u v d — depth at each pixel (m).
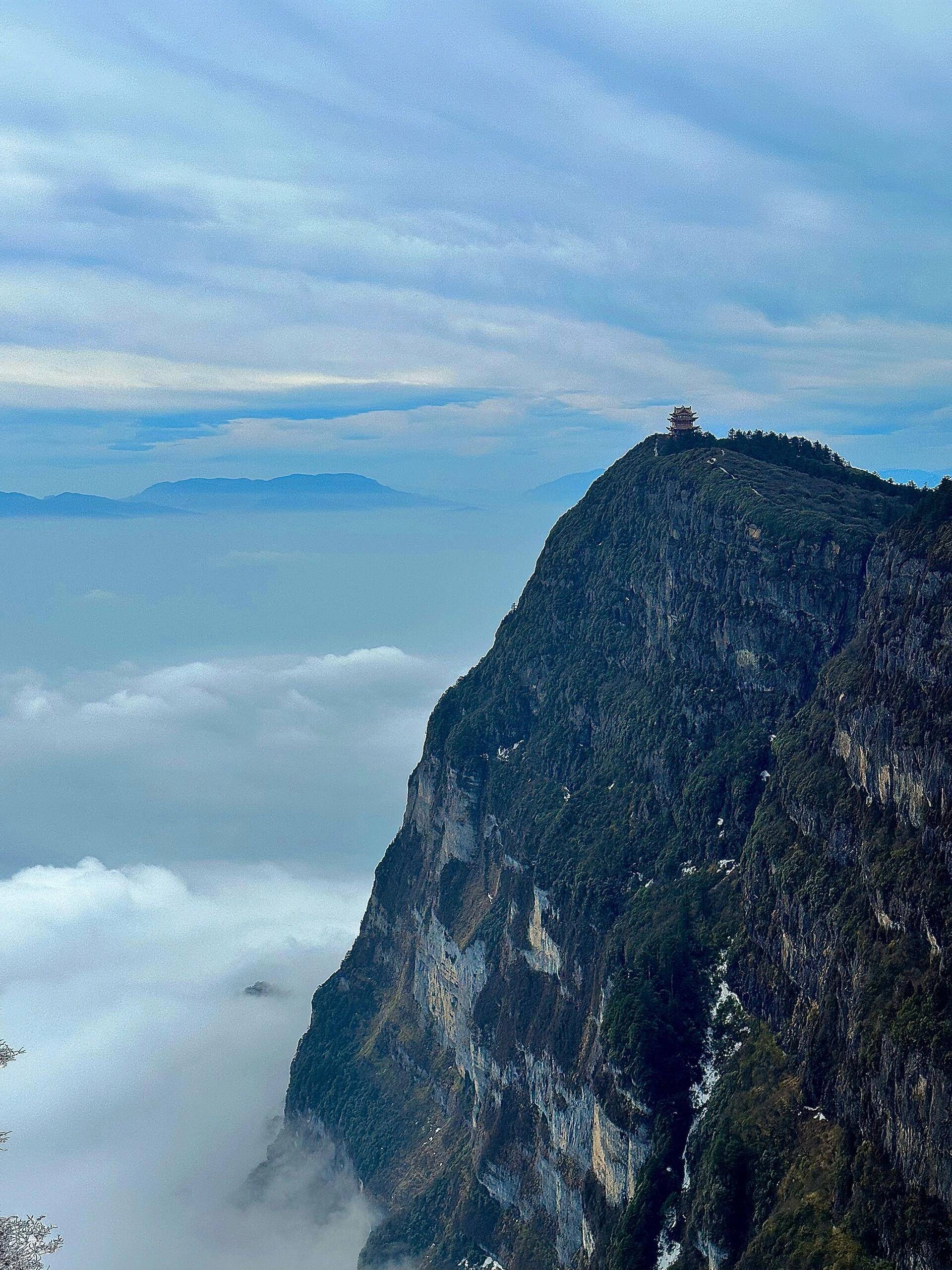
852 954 133.88
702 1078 156.25
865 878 138.50
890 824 139.00
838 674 167.62
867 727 147.12
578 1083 180.25
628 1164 159.00
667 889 183.50
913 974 122.12
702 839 186.25
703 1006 163.50
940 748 129.88
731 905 170.88
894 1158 116.56
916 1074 113.31
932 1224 108.31
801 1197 125.75
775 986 152.12
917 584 150.00
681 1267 139.12
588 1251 170.75
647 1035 159.75
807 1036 140.25
